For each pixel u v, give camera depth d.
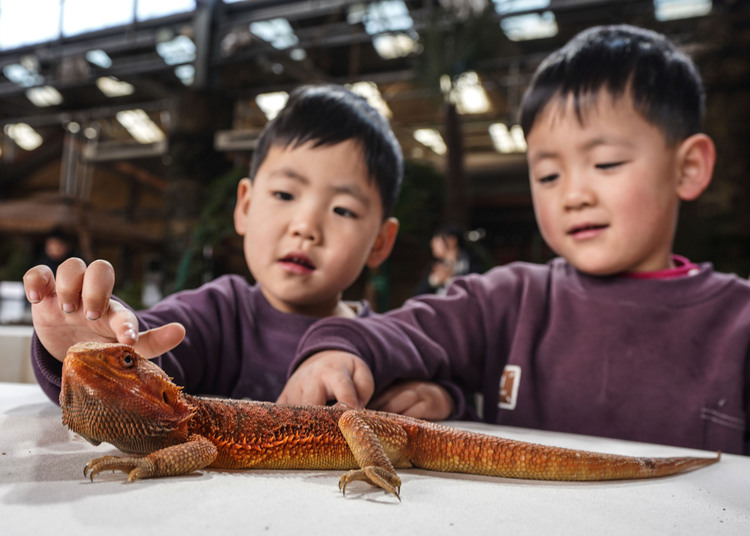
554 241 0.44
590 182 0.41
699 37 2.13
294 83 2.96
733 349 0.39
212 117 2.93
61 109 3.59
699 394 0.39
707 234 1.88
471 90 2.56
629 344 0.41
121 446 0.21
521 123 0.46
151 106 3.09
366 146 0.41
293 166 0.40
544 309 0.46
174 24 2.98
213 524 0.15
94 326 0.25
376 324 0.38
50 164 3.83
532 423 0.42
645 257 0.42
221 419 0.24
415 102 2.77
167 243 2.75
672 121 0.41
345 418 0.24
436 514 0.17
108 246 2.97
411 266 2.02
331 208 0.40
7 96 3.44
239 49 2.81
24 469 0.20
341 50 2.79
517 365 0.44
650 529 0.17
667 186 0.42
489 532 0.16
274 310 0.42
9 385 0.41
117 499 0.17
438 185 1.99
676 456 0.30
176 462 0.20
